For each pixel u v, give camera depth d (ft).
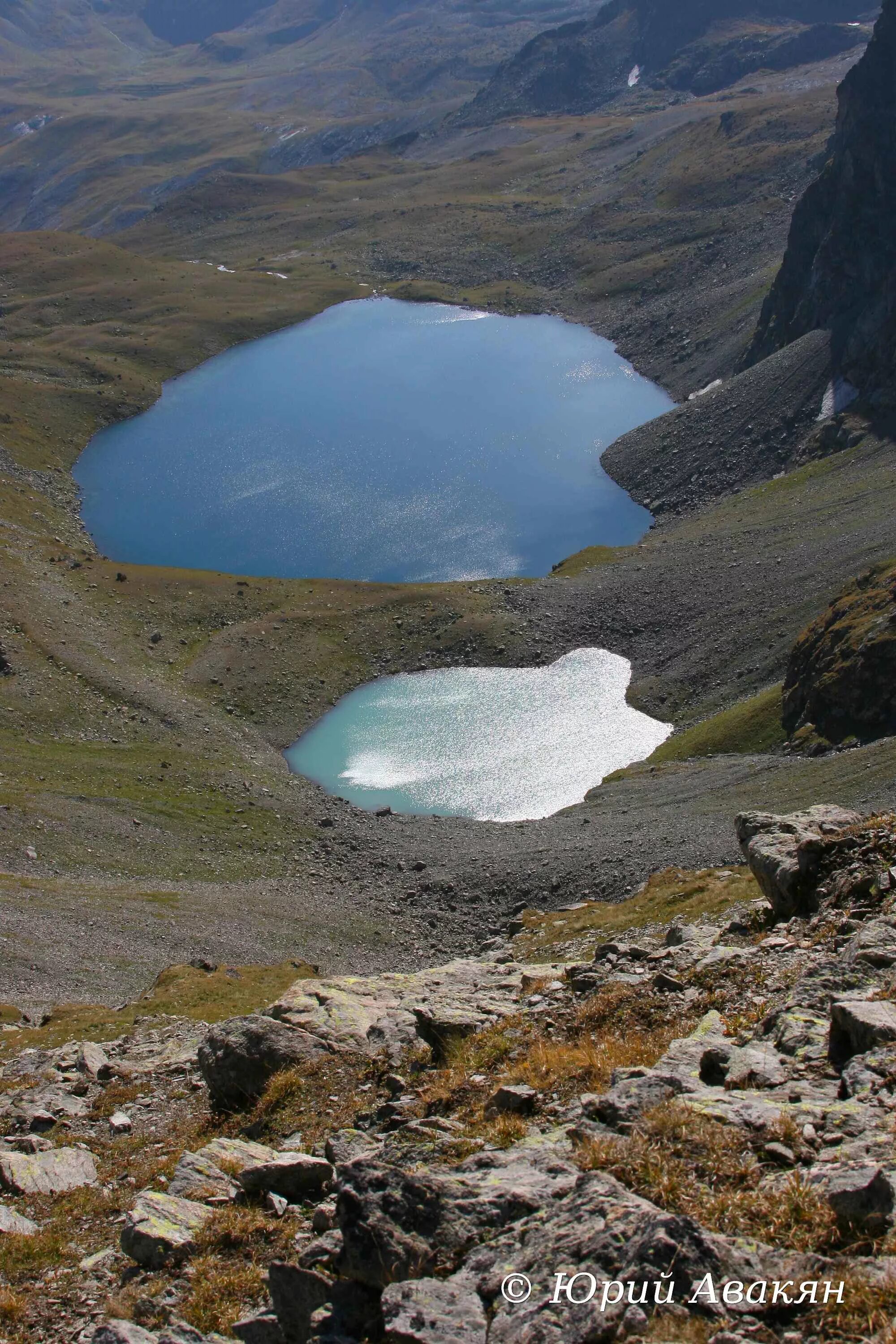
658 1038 75.41
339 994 105.91
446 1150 60.64
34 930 251.39
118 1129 103.81
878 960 70.44
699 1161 51.01
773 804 295.07
